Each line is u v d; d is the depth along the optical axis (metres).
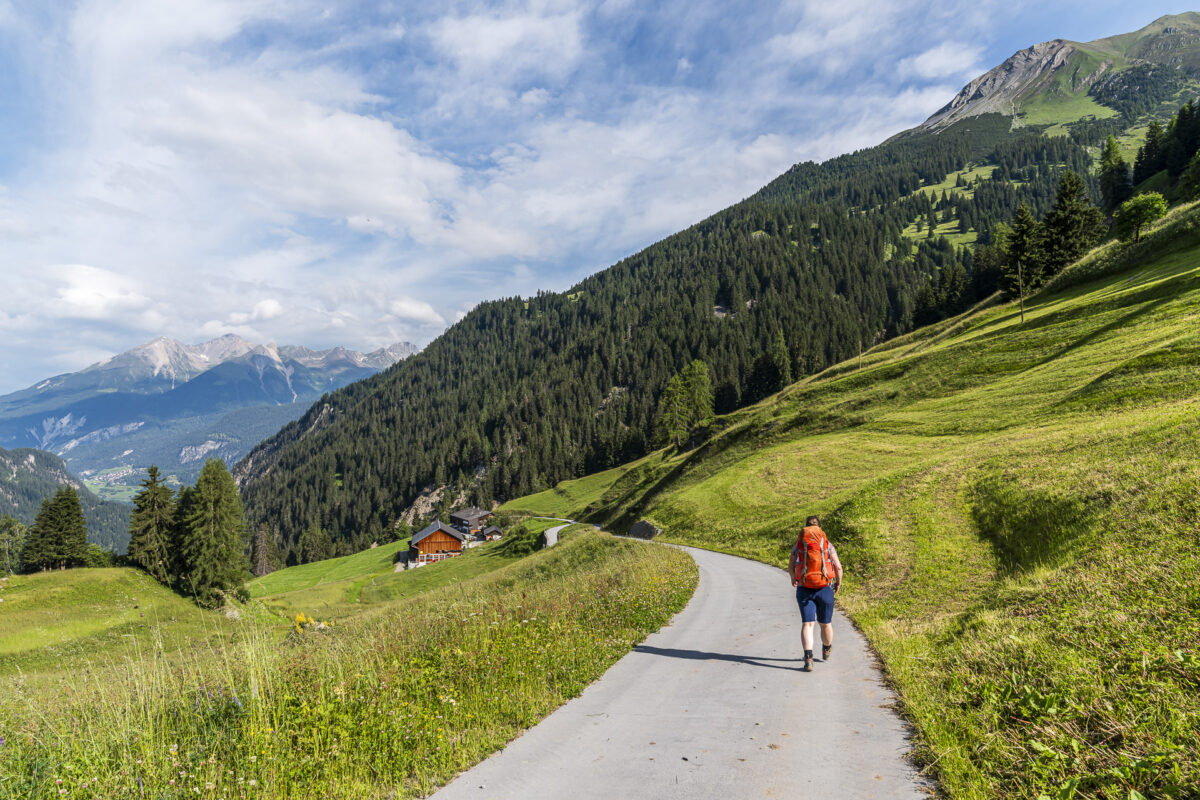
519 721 6.28
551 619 10.23
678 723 5.99
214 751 4.99
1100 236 85.81
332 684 6.39
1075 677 5.18
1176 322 34.44
